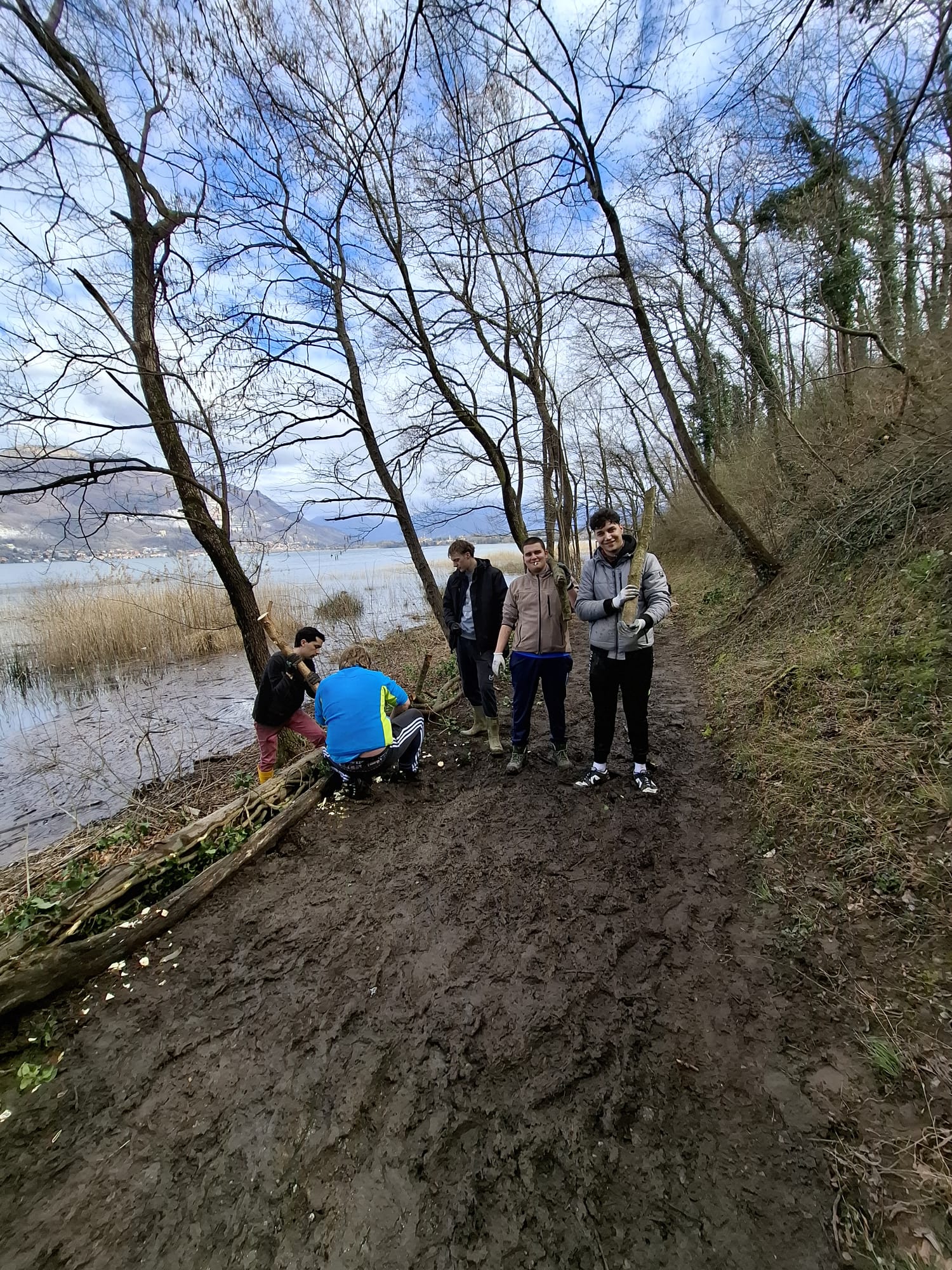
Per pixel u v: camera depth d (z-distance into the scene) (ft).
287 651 15.16
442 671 25.49
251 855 11.28
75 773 20.56
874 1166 5.16
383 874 10.74
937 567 13.70
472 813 12.86
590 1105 6.05
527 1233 4.98
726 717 15.98
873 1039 6.30
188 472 17.44
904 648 12.37
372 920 9.44
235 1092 6.51
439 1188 5.39
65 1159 5.88
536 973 7.99
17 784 19.97
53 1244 5.12
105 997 8.07
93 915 9.19
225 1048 7.13
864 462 21.54
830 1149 5.37
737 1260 4.65
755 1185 5.16
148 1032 7.44
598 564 12.77
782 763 12.07
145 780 19.67
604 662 12.50
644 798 12.70
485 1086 6.38
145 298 16.43
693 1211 5.02
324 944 8.94
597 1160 5.51
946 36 9.68
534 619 13.73
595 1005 7.34
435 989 7.85
